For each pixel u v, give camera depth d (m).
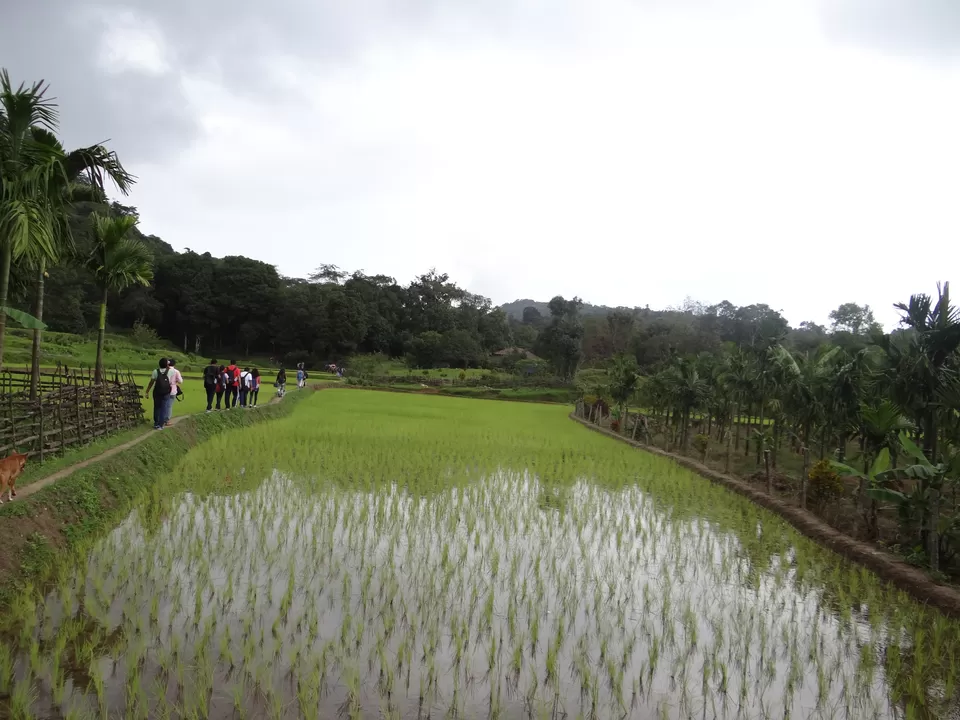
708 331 75.88
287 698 5.53
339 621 7.05
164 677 5.72
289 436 19.55
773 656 7.04
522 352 92.25
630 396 34.12
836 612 8.38
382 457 16.94
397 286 102.88
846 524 12.82
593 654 6.81
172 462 14.38
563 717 5.56
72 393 12.39
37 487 9.14
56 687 5.44
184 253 86.25
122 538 9.36
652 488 15.95
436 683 5.91
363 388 56.12
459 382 64.69
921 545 10.47
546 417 40.16
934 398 11.28
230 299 83.31
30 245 9.89
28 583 7.39
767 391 20.73
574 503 13.53
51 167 10.31
